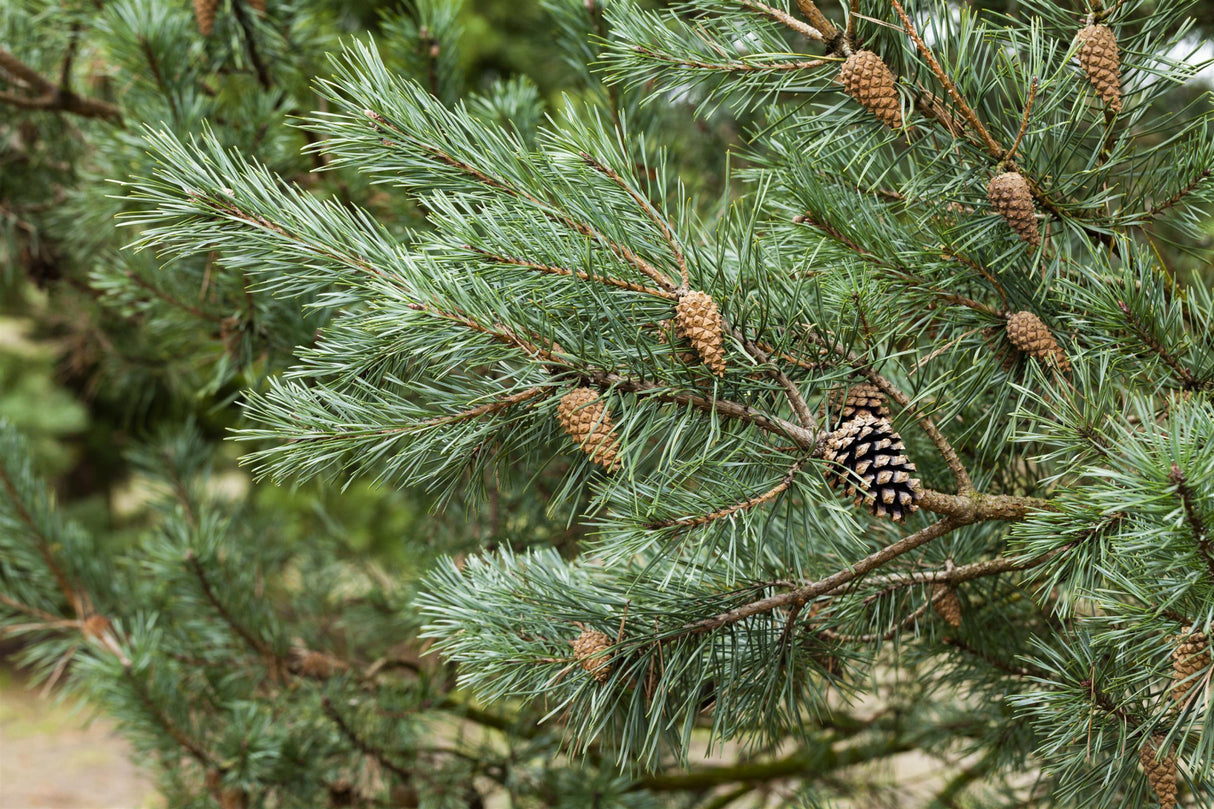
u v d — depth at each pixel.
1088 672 1.80
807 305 1.79
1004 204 1.79
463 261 1.75
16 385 7.20
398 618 2.89
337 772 2.60
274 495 4.94
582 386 1.75
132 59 2.18
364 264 1.75
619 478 1.75
